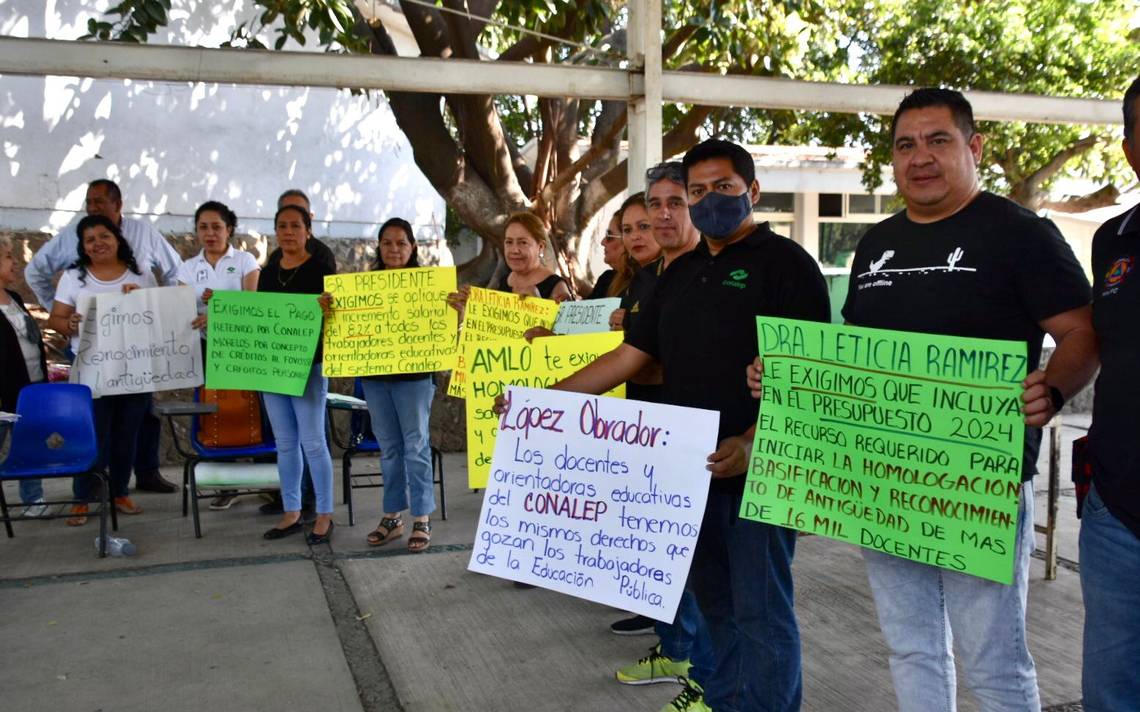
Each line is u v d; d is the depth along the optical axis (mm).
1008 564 2260
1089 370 2164
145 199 8742
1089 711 2180
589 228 9750
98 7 8484
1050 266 2217
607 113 10172
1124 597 2094
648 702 3533
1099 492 2129
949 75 10508
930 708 2473
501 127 9000
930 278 2365
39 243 8328
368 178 9641
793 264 2611
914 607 2492
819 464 2500
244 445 6094
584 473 2779
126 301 6035
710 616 2834
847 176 16781
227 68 5148
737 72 8633
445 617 4410
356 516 6301
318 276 5504
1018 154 11586
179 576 4992
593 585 2750
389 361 5227
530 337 4152
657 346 2941
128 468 6312
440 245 10055
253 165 9125
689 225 3078
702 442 2609
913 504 2387
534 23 8117
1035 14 10547
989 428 2268
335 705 3516
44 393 5578
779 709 2586
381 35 8711
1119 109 6430
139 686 3656
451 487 7164
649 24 5621
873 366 2395
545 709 3477
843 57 9789
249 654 3971
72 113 8438
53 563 5219
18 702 3510
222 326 5414
